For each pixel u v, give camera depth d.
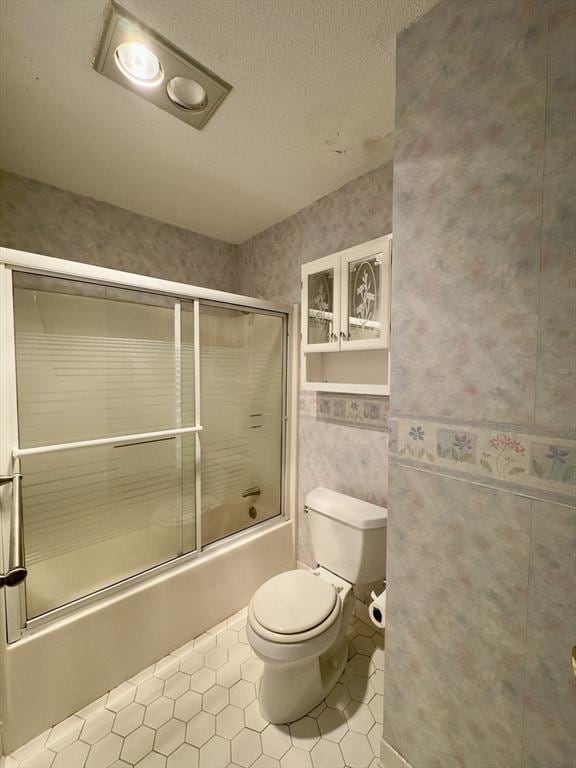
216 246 2.20
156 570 1.42
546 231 0.66
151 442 1.44
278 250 1.98
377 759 1.03
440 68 0.79
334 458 1.72
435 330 0.84
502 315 0.72
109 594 1.28
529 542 0.71
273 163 1.42
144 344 1.41
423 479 0.88
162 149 1.33
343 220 1.61
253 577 1.72
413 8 0.80
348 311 1.38
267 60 0.94
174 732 1.11
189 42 0.89
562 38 0.62
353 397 1.61
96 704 1.19
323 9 0.81
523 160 0.68
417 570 0.90
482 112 0.73
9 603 1.05
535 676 0.71
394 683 0.97
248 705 1.20
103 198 1.69
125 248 1.81
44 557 1.17
